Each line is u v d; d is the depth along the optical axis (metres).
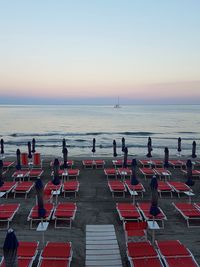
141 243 9.98
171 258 8.90
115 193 16.50
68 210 12.66
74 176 19.80
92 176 20.02
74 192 16.59
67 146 50.91
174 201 15.26
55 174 15.13
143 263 8.70
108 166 22.77
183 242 10.88
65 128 78.00
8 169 21.73
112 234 11.45
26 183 16.88
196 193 16.59
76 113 155.25
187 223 12.21
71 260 9.52
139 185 16.47
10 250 6.43
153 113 158.62
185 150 47.78
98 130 73.88
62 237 11.21
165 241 10.19
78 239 11.08
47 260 8.86
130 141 56.84
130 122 97.50
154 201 10.52
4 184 16.62
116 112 170.12
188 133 69.44
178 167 22.64
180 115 138.50
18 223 12.46
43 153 44.12
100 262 9.51
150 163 22.58
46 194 13.21
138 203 14.09
